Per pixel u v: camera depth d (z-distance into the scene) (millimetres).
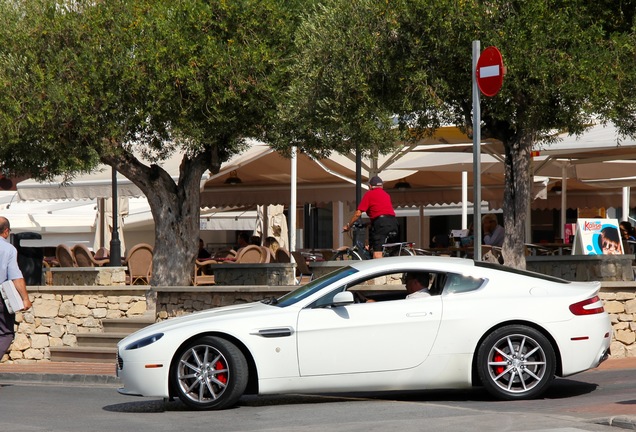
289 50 20844
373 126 19062
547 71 17000
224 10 20484
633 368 16703
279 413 13383
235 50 20141
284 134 21219
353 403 14195
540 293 13859
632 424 10875
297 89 19391
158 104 20109
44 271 29109
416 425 11602
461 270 14039
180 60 20156
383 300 14234
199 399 13867
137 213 35844
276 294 19688
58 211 37156
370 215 21047
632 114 18703
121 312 22453
